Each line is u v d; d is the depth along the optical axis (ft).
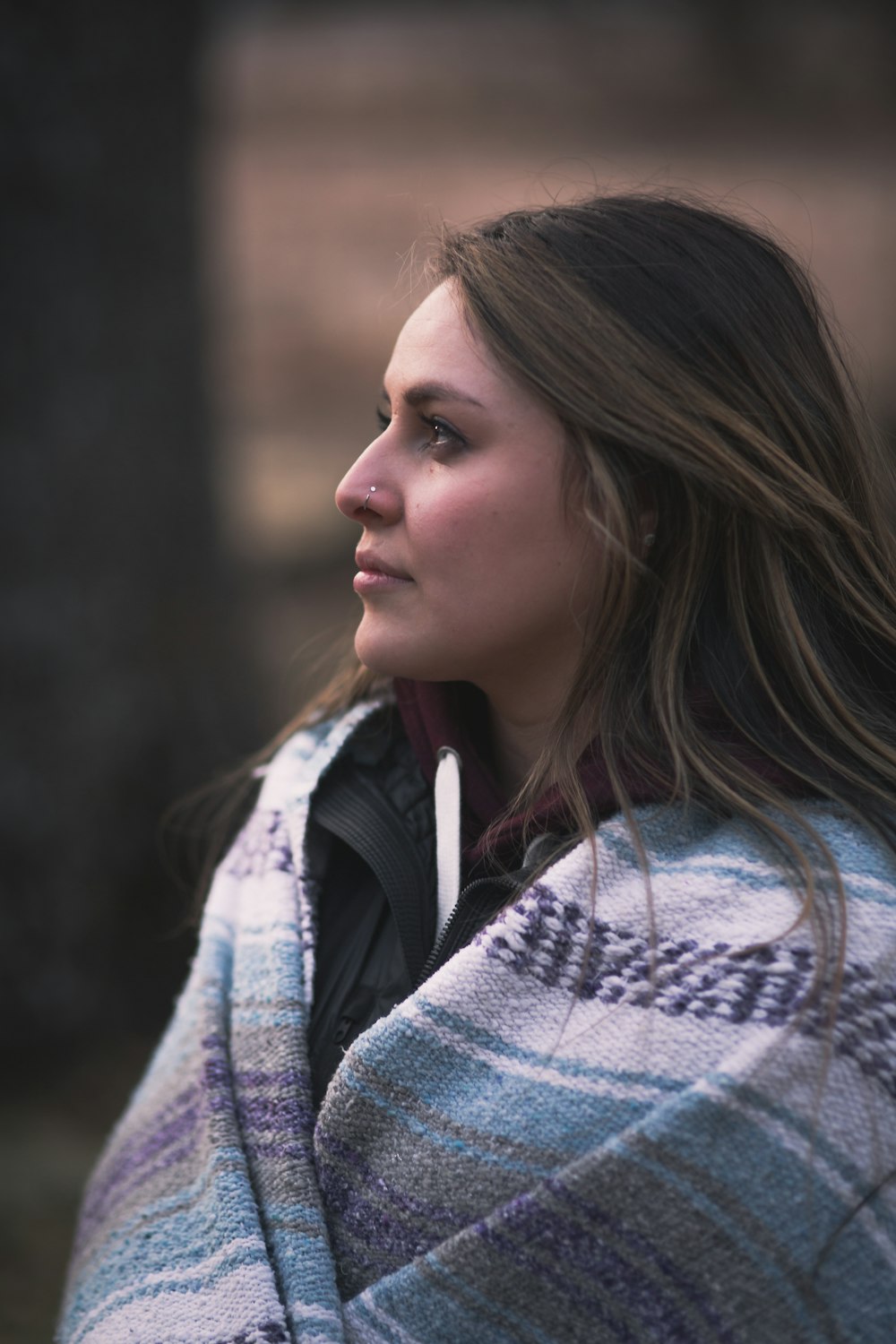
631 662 4.00
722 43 45.06
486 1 49.78
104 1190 4.57
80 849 11.32
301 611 19.11
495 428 3.84
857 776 3.90
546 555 3.90
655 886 3.72
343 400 30.42
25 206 11.09
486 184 40.11
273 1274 3.77
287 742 4.93
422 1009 3.75
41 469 11.20
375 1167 3.79
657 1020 3.57
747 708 3.99
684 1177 3.40
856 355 4.98
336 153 43.21
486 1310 3.53
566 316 3.82
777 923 3.59
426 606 3.96
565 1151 3.55
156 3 11.59
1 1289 8.20
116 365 11.62
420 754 4.37
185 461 12.17
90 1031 11.43
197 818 11.76
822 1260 3.35
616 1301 3.44
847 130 43.24
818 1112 3.41
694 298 3.93
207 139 12.77
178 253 12.05
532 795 4.05
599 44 48.98
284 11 49.03
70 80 11.18
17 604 11.12
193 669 12.05
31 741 11.15
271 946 4.30
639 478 3.91
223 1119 4.05
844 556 4.18
